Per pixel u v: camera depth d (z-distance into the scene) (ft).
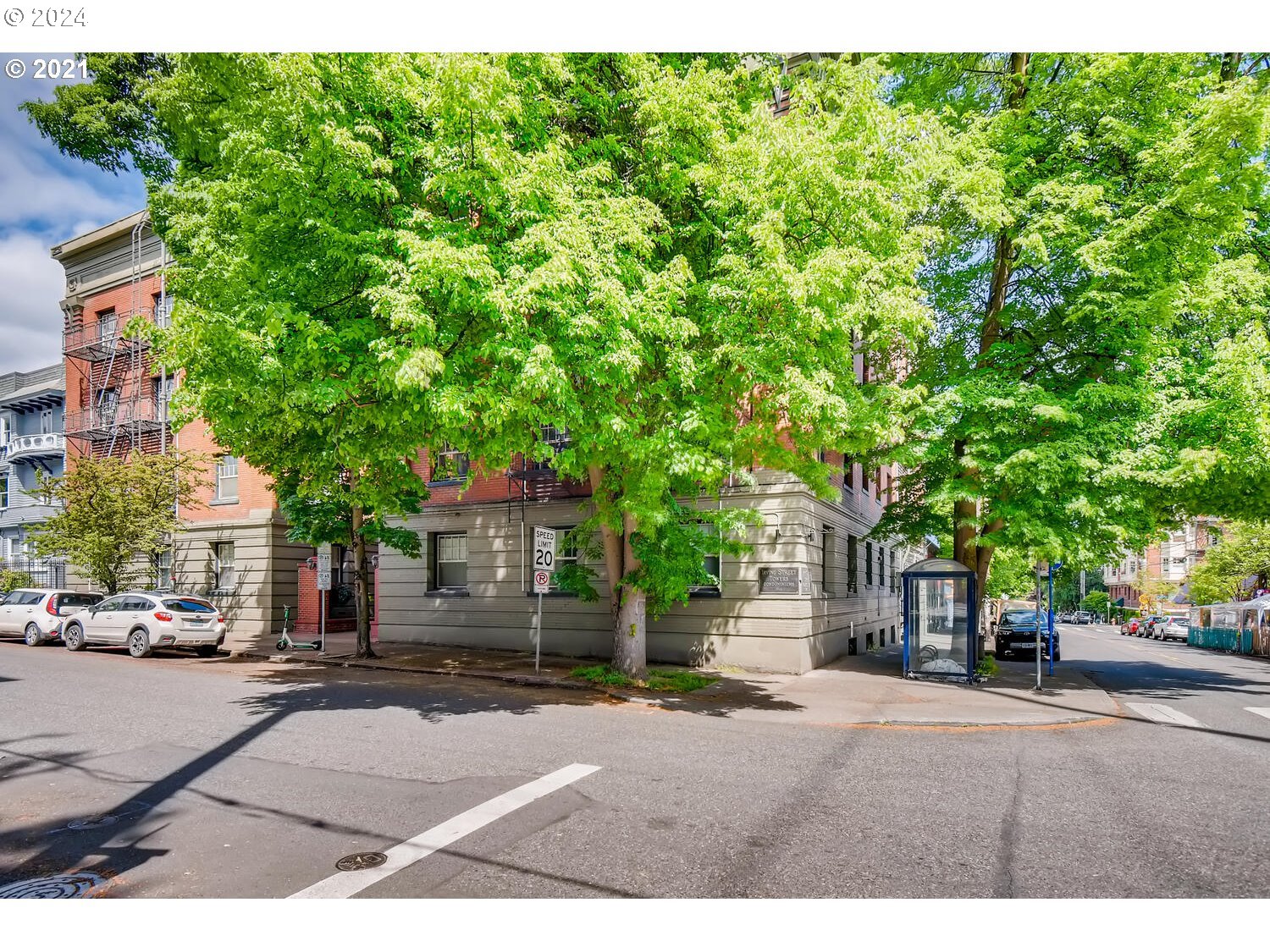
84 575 77.00
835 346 33.63
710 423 34.42
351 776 23.72
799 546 53.52
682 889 15.26
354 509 58.18
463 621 67.05
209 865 16.52
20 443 112.57
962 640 50.55
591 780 23.43
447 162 30.04
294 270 30.58
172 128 36.60
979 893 15.25
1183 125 42.57
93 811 20.27
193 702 37.55
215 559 84.12
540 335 30.73
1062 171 46.37
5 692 40.16
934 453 48.11
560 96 39.73
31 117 42.73
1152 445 41.86
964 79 53.21
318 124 28.63
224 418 32.22
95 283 94.17
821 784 23.52
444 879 15.71
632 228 32.27
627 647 45.44
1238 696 46.83
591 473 46.14
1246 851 17.89
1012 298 51.21
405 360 26.91
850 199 32.53
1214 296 39.65
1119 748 30.04
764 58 44.47
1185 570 244.83
